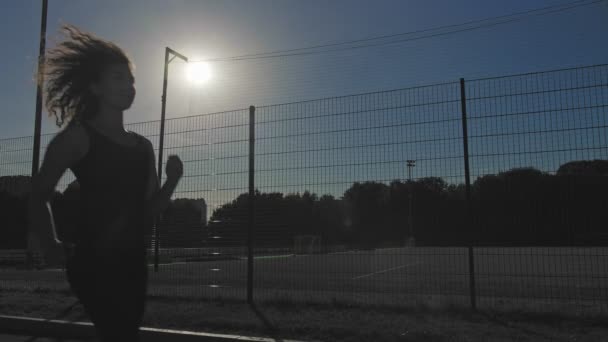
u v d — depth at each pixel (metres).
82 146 2.18
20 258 13.34
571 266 7.49
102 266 2.16
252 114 8.93
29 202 2.12
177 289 9.95
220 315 7.59
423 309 7.71
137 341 2.29
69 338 7.20
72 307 8.53
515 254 7.46
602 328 6.45
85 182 2.22
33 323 7.58
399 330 6.41
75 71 2.34
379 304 8.14
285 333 6.56
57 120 2.48
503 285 11.00
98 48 2.39
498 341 5.83
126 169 2.28
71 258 2.19
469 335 6.11
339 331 6.46
